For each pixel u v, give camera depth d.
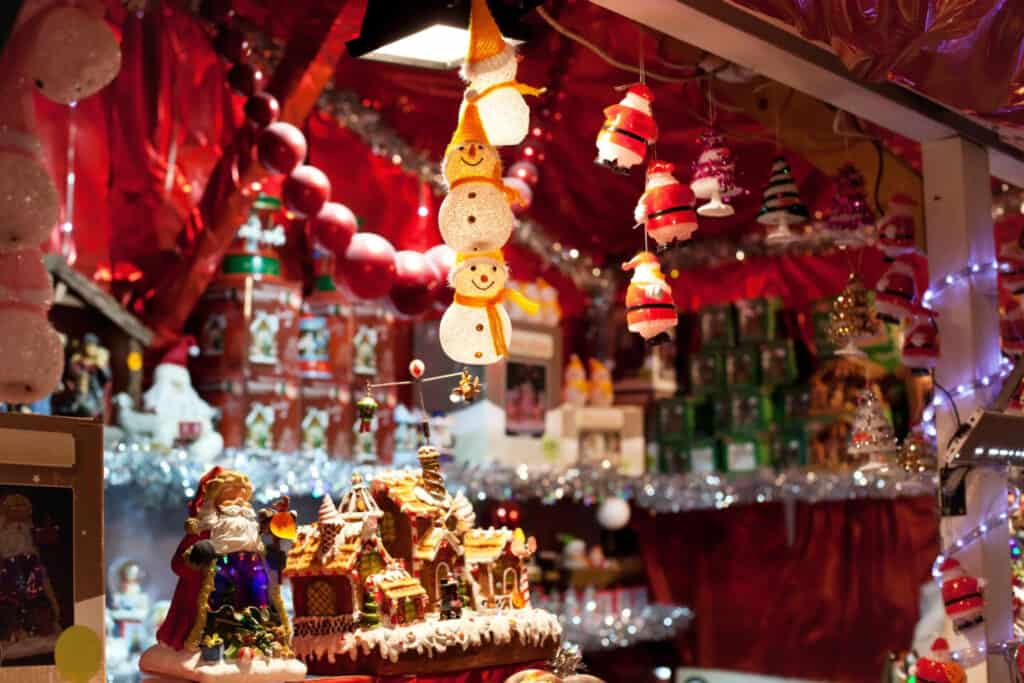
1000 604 3.50
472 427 5.41
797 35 3.09
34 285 2.24
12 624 1.87
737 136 4.33
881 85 3.36
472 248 2.36
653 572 6.91
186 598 2.13
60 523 1.96
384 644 2.30
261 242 4.50
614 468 5.98
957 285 3.65
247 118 4.04
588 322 6.68
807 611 6.45
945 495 3.44
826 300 6.17
